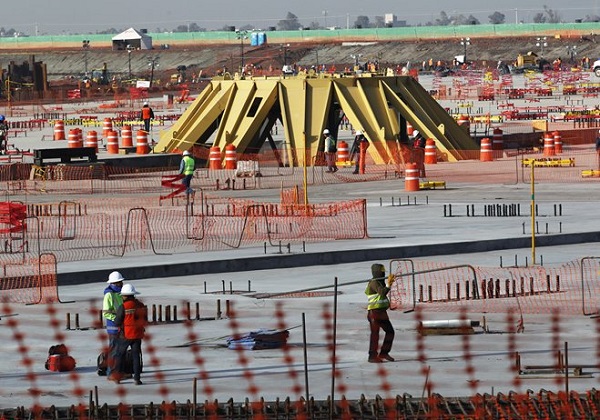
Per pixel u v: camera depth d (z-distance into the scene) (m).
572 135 150.12
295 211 87.31
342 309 54.44
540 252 70.94
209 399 39.47
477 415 36.59
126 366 42.66
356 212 87.75
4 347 47.56
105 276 62.97
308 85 128.00
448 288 56.47
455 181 109.44
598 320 51.16
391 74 134.25
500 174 115.00
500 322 51.06
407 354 45.41
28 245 74.38
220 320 52.25
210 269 65.56
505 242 72.25
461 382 41.12
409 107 131.00
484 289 56.41
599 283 60.03
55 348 44.44
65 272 62.50
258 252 68.94
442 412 37.12
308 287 60.44
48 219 86.00
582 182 106.75
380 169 120.38
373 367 43.50
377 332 44.16
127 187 108.62
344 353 45.75
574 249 72.06
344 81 128.75
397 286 59.28
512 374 42.09
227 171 120.69
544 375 41.91
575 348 45.84
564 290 58.19
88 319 52.94
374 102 129.25
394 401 38.12
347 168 123.25
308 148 125.31
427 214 86.25
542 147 145.38
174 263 65.06
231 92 130.38
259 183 110.38
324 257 67.88
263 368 43.53
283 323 51.34
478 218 83.31
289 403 37.56
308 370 43.16
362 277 63.16
